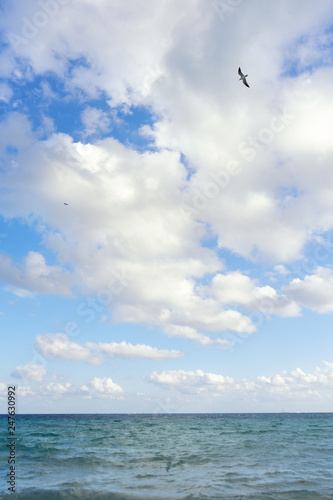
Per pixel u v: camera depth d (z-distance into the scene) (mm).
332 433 48219
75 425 78062
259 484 14789
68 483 15070
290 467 19250
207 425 78438
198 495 12828
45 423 90438
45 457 23406
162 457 23375
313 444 32125
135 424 85688
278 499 12242
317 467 19266
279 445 31266
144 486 14469
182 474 17312
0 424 79750
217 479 15945
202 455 24359
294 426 70938
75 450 27453
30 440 36406
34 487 14234
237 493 13164
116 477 16609
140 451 26891
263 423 89500
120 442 34750
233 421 108500
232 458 22828
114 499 12438
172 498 12391
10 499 12461
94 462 21234
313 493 13156
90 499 12461
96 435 45031
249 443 33219
